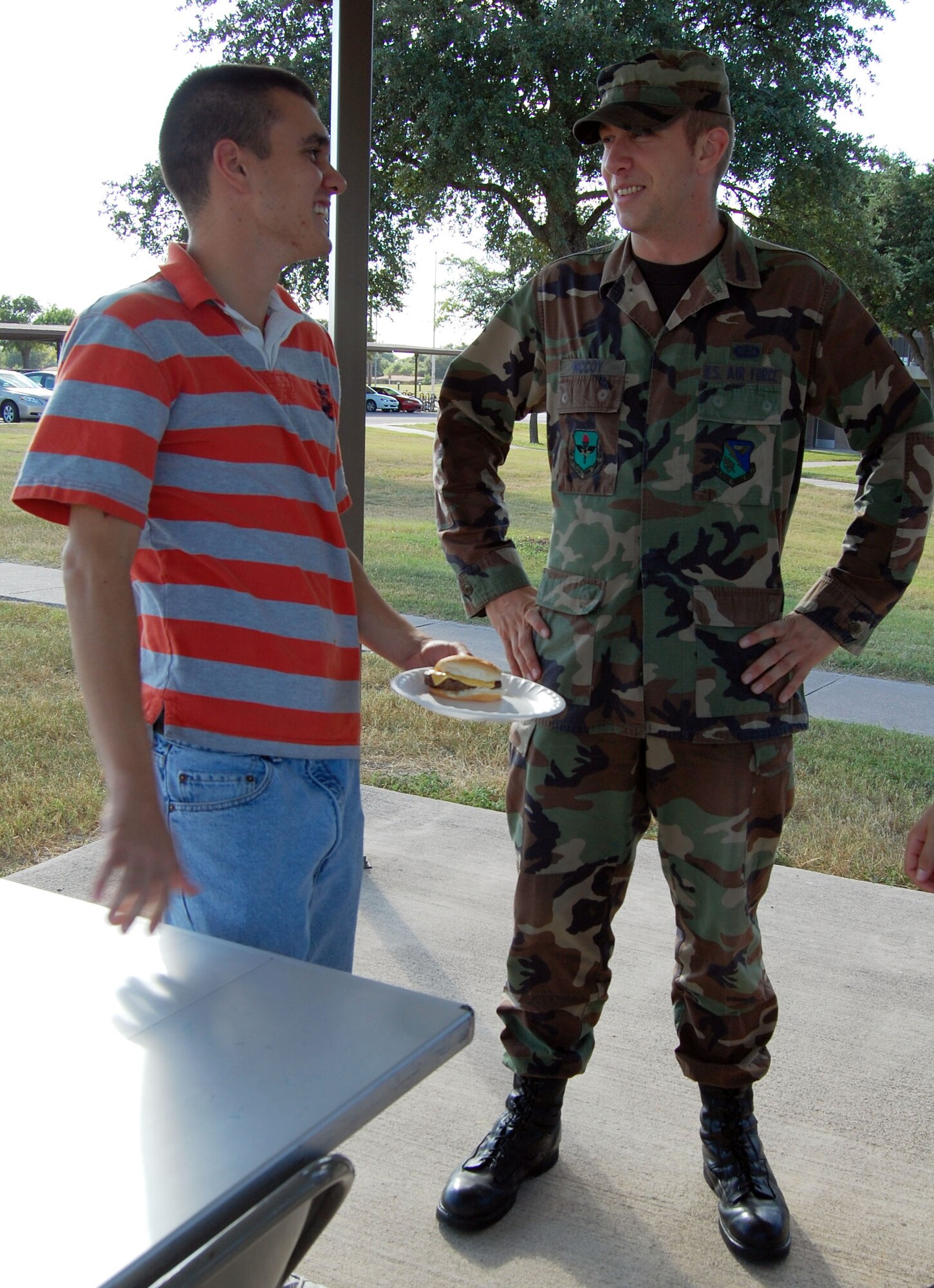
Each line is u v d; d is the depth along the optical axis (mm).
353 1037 981
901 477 1870
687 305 1825
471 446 2090
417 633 1799
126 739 1215
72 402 1289
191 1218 762
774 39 14320
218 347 1420
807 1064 2455
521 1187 2053
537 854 1983
